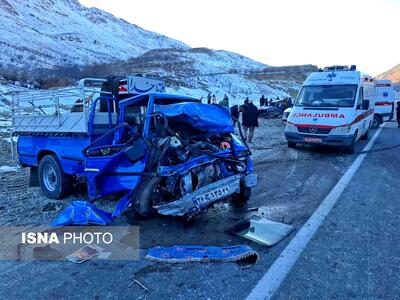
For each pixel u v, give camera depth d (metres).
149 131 4.78
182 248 3.94
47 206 5.54
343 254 3.83
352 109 10.23
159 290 3.16
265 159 9.54
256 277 3.36
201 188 4.46
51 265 3.64
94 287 3.22
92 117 5.27
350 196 5.98
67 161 5.68
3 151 10.66
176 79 48.47
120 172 4.68
